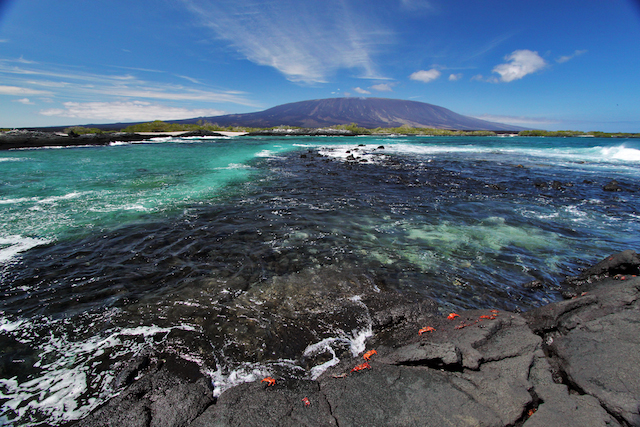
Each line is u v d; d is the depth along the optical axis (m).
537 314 4.31
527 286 5.60
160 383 3.38
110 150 29.75
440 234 8.16
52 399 3.22
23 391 3.30
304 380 3.40
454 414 2.78
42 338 4.12
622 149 28.98
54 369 3.60
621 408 2.63
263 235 8.00
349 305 4.95
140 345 4.00
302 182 15.29
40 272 5.89
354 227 8.70
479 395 2.98
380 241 7.67
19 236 7.57
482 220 9.41
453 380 3.22
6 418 3.01
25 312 4.68
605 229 8.62
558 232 8.38
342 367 3.60
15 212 9.38
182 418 2.88
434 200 11.95
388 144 44.00
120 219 8.99
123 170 17.59
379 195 12.75
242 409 2.95
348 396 3.08
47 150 29.25
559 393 2.93
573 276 6.00
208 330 4.29
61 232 7.89
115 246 7.13
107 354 3.84
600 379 3.00
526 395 2.92
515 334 3.93
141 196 11.73
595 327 3.76
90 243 7.27
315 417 2.84
